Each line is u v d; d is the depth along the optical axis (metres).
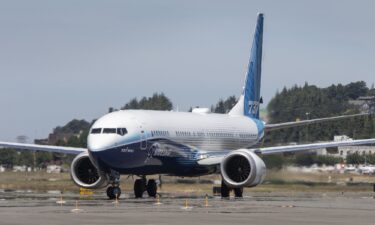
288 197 124.56
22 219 74.19
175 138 123.38
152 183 124.62
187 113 133.00
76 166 118.38
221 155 128.88
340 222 73.56
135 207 92.12
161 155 119.62
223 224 70.56
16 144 128.38
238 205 97.44
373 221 74.81
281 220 74.94
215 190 137.75
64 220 73.31
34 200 108.44
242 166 123.69
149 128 117.19
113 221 72.62
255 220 74.69
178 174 127.81
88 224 69.75
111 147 110.19
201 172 130.75
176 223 71.12
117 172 114.06
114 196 114.12
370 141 136.38
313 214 82.44
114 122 112.88
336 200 113.06
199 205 97.12
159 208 90.38
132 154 113.38
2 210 86.06
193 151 128.25
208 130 134.50
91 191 142.00
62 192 142.75
